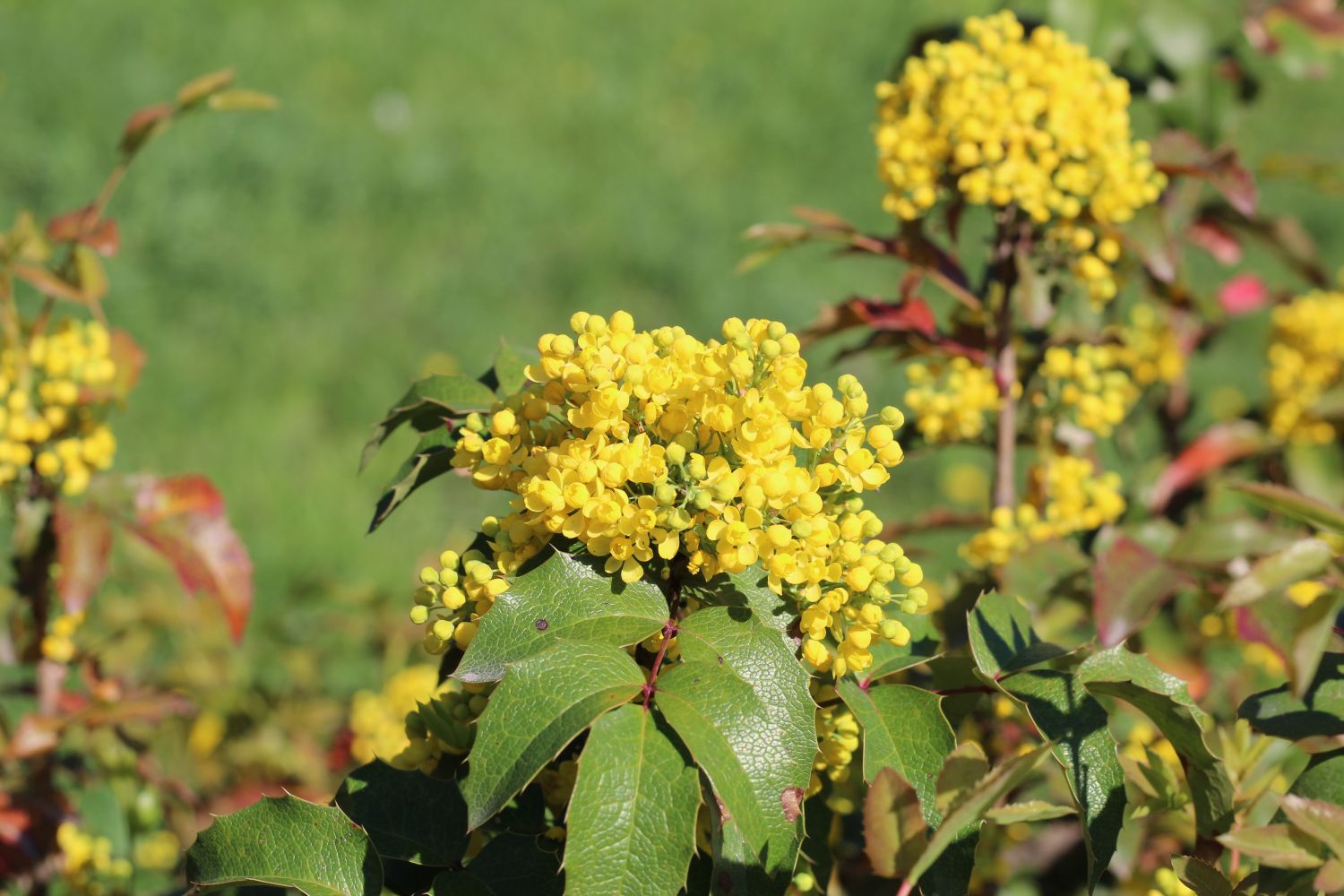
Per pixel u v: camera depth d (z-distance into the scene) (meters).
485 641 0.64
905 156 0.83
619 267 2.52
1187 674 0.95
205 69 3.01
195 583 0.84
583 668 0.62
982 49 0.84
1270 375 1.18
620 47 3.49
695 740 0.61
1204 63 1.07
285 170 2.63
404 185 2.67
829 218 0.87
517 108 3.12
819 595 0.65
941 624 0.86
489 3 3.66
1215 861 0.68
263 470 1.91
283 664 1.31
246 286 2.31
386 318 2.33
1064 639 0.85
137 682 1.14
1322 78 1.11
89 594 0.84
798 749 0.62
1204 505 1.10
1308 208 2.68
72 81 2.80
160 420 2.01
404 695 1.15
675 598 0.66
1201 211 1.09
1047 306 0.86
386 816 0.68
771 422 0.64
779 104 3.24
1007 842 0.87
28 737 0.86
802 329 0.87
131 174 2.48
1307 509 0.65
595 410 0.64
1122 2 1.03
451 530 1.87
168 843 1.05
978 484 1.66
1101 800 0.65
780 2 3.83
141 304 2.22
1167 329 1.11
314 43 3.25
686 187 2.83
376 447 0.71
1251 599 0.65
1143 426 1.54
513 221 2.64
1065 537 0.93
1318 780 0.66
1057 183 0.83
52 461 0.84
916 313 0.87
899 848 0.62
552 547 0.66
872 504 1.91
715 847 0.64
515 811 0.69
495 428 0.65
